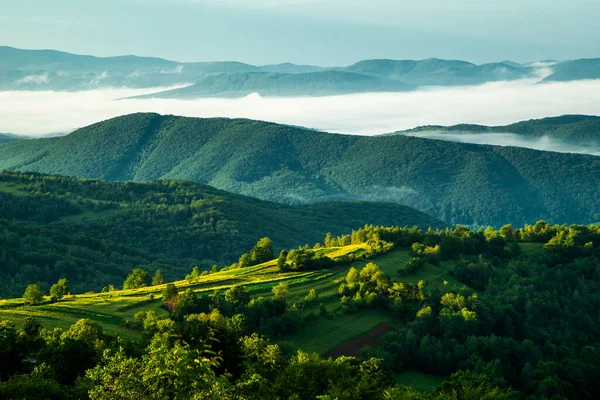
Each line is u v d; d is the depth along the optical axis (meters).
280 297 173.75
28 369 97.06
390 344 156.00
